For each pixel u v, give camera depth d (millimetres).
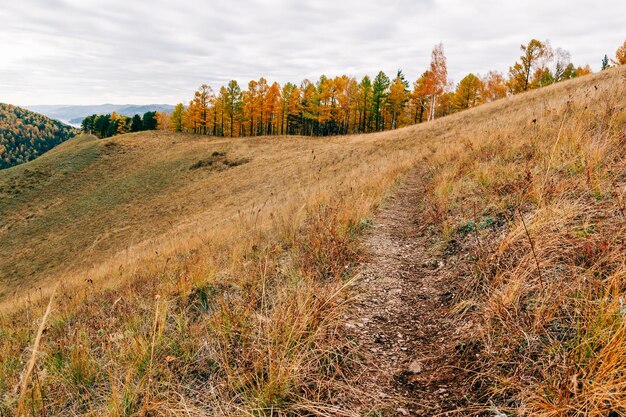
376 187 10359
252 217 11016
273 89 53688
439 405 2201
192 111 62844
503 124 13047
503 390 2078
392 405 2270
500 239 3932
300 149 38156
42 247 28625
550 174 4758
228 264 5641
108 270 11531
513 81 45156
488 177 6168
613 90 8945
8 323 7332
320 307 3094
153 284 5887
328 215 6953
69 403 2723
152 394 2467
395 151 24969
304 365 2586
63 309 6293
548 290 2607
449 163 10461
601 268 2510
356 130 63375
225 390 2496
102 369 3021
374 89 50000
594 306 2207
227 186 31328
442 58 38094
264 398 2252
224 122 63750
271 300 3721
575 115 7121
